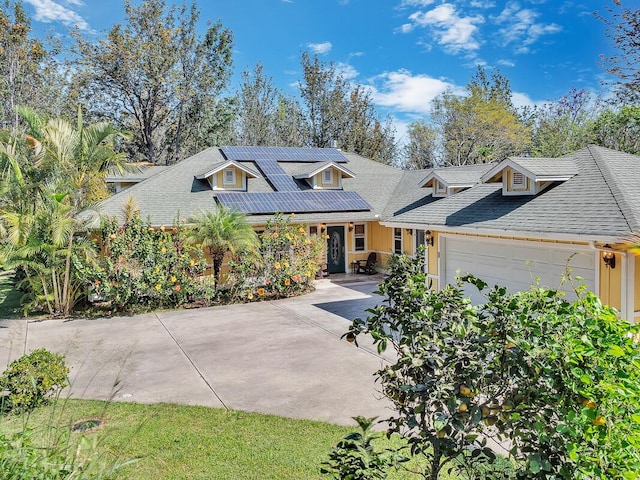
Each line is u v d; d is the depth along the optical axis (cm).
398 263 388
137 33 3003
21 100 2956
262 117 4016
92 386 823
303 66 3888
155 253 1469
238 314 1391
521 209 1005
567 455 280
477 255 1102
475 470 406
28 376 696
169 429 648
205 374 881
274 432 638
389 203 2055
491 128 3559
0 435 362
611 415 275
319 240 1758
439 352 322
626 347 280
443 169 1828
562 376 278
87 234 1477
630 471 265
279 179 2077
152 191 1803
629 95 1605
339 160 2380
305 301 1557
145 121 3191
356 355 971
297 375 864
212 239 1520
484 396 384
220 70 3369
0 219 1398
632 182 931
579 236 787
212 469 543
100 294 1408
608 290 788
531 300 326
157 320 1331
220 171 1891
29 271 1423
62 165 1391
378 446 584
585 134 2783
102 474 352
